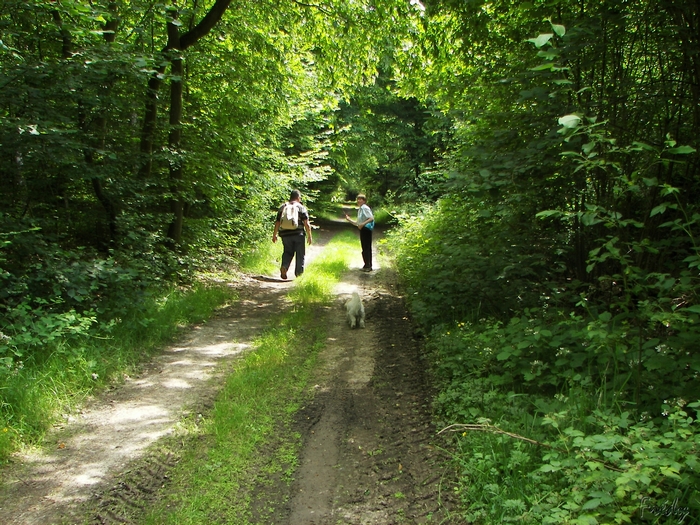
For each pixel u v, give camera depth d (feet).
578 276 19.12
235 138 36.81
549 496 9.21
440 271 24.17
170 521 9.92
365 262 38.47
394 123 76.07
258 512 10.36
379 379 17.30
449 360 16.80
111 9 25.98
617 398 11.15
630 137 16.14
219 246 40.06
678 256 15.19
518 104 19.24
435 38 29.73
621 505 8.22
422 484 11.09
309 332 22.81
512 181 16.02
